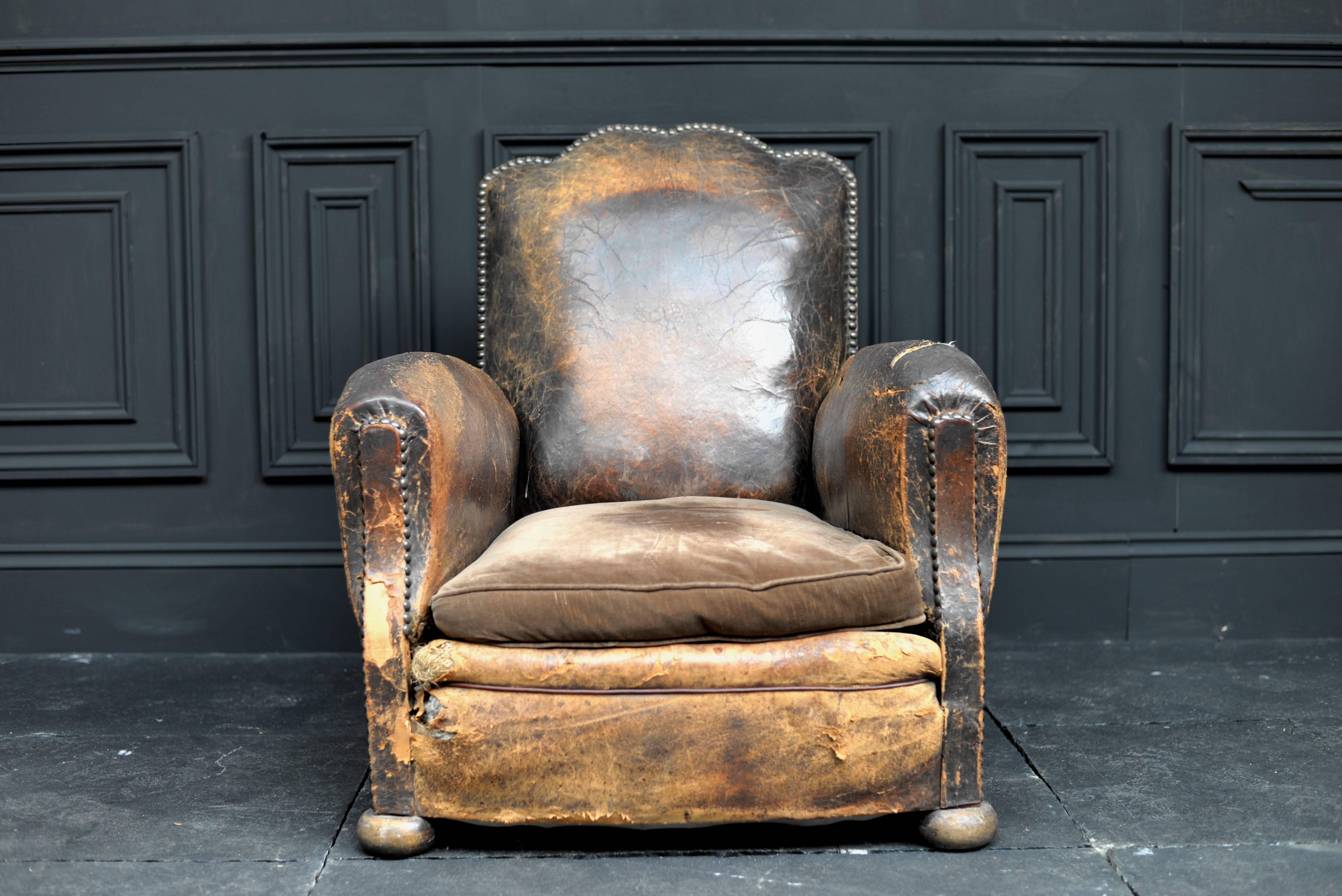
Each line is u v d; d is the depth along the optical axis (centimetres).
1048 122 224
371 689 128
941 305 227
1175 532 228
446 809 128
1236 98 225
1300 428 228
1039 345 226
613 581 124
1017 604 227
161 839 135
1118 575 226
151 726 178
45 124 221
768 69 223
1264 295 226
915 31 222
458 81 222
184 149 219
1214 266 225
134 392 223
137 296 222
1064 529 228
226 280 223
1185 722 177
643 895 121
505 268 185
